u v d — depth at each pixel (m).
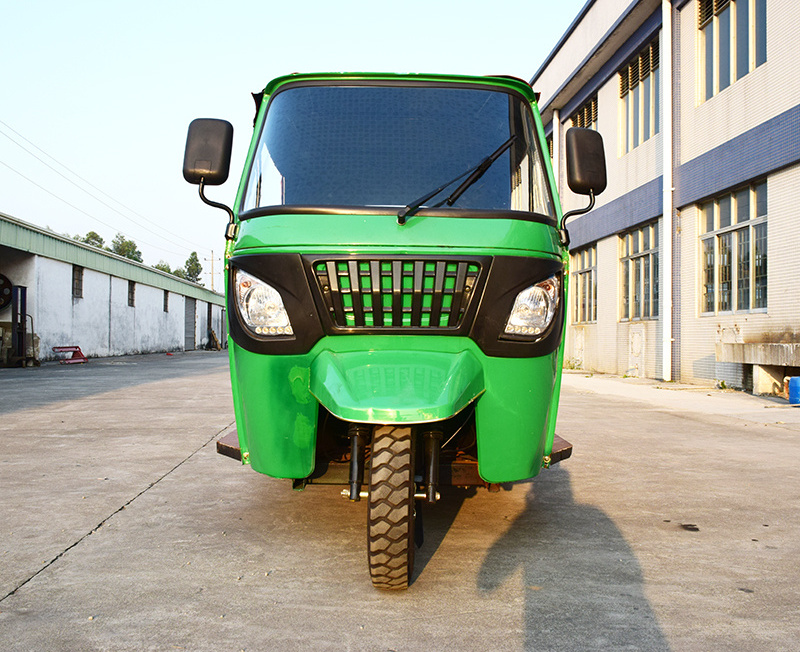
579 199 20.78
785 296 11.52
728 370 13.19
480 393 3.16
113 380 15.65
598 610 2.89
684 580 3.24
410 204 3.44
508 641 2.59
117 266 32.12
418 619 2.78
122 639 2.60
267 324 3.25
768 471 5.72
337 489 5.04
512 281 3.25
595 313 19.78
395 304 3.18
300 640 2.59
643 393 12.48
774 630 2.70
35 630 2.67
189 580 3.21
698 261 14.32
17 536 3.85
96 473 5.49
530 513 4.42
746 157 12.45
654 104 16.20
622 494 4.93
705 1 14.09
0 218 21.50
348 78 3.94
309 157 3.68
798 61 11.22
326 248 3.22
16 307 21.83
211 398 11.32
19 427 7.95
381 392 2.84
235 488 5.04
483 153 3.70
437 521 4.23
